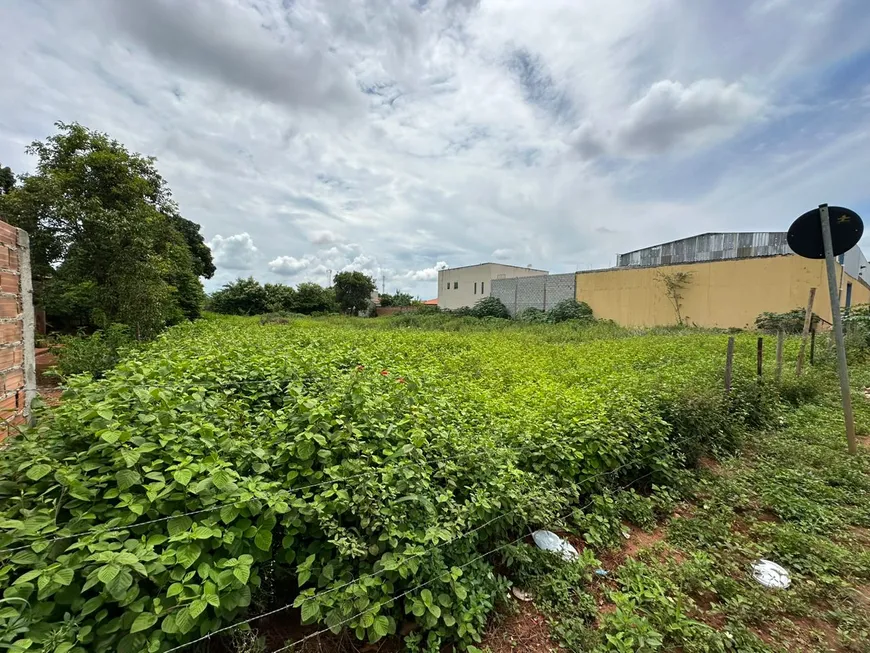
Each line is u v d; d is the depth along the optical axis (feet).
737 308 56.08
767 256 53.26
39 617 5.00
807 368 23.95
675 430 14.03
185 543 5.96
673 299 63.00
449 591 7.18
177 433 8.08
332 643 6.73
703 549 9.44
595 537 9.55
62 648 4.73
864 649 6.76
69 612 5.26
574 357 28.71
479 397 15.66
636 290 68.39
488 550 8.61
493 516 8.49
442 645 7.06
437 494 8.07
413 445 8.97
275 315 100.22
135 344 28.04
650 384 16.70
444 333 46.37
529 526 9.77
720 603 7.86
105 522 6.30
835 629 7.27
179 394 10.35
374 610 6.26
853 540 9.49
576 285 79.10
